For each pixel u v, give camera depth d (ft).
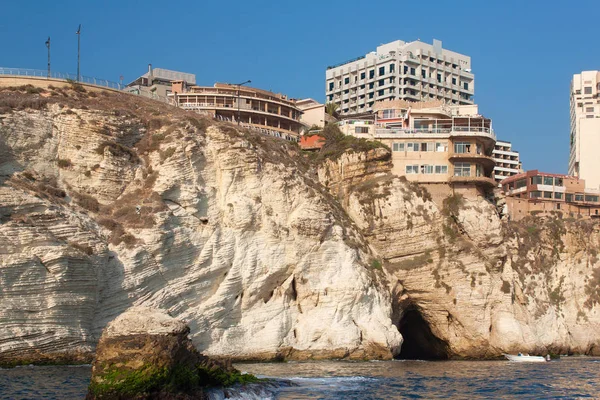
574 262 301.84
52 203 182.09
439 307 255.50
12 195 171.01
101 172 205.16
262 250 215.92
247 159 221.66
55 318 164.25
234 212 214.28
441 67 495.41
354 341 219.82
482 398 150.00
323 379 165.89
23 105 203.00
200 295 201.16
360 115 374.63
